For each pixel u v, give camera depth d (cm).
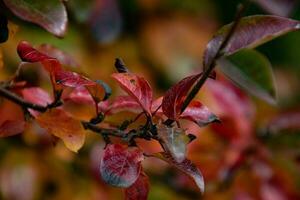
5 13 87
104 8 133
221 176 121
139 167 85
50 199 125
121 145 86
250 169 123
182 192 125
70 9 115
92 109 93
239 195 122
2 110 97
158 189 125
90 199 125
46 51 93
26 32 126
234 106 123
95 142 125
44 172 125
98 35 133
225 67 87
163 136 84
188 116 88
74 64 94
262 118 132
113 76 87
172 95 86
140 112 91
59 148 122
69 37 131
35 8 85
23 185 124
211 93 123
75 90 93
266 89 88
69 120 89
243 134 123
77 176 125
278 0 91
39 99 94
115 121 91
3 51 123
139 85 87
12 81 94
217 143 122
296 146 123
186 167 86
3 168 124
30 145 124
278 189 123
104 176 84
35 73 121
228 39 85
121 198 125
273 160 123
